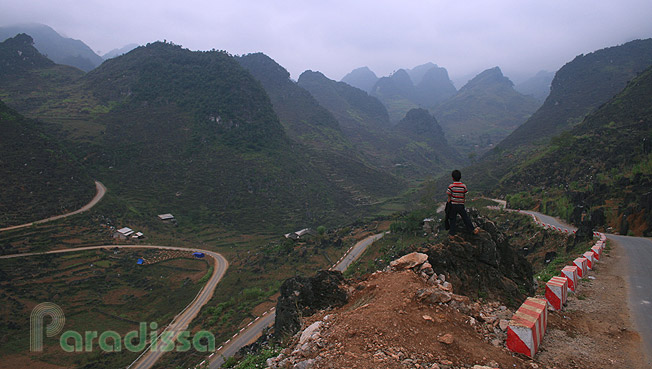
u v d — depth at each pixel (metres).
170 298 56.47
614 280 13.61
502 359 6.12
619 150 66.12
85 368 37.81
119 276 62.06
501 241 10.84
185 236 89.06
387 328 6.52
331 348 6.27
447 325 6.83
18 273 56.75
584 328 8.45
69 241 69.75
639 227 29.20
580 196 45.12
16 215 72.19
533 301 8.05
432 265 9.54
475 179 127.12
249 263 67.00
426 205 79.88
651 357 6.88
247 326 41.34
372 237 68.38
